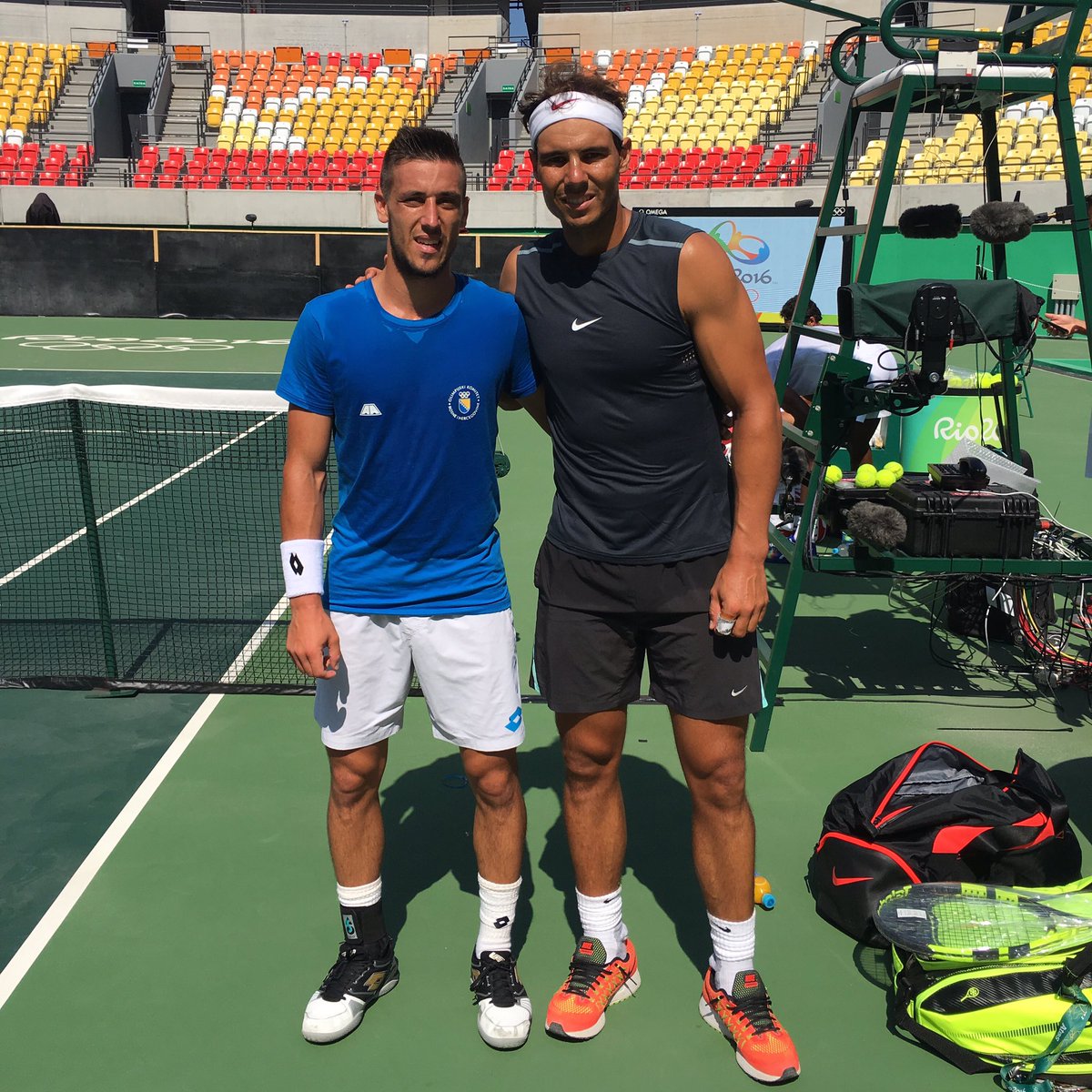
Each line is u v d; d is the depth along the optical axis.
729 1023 2.49
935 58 3.66
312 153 25.84
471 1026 2.60
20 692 4.45
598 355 2.25
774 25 28.17
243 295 18.83
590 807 2.55
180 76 28.84
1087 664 4.52
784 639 3.91
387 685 2.49
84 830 3.42
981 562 3.97
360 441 2.33
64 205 23.52
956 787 3.14
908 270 17.88
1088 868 3.12
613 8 30.36
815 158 23.20
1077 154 3.69
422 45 30.06
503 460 3.31
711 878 2.48
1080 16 3.56
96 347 15.65
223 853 3.30
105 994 2.69
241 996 2.69
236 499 7.62
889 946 2.85
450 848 3.33
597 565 2.39
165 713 4.26
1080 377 13.82
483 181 23.19
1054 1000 2.36
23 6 29.64
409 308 2.25
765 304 16.08
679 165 23.28
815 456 3.92
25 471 8.27
